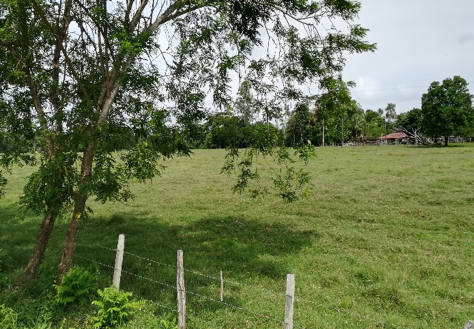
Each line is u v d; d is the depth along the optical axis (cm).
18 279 874
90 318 700
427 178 2370
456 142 7175
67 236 835
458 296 813
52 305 749
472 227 1350
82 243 1271
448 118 5775
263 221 1568
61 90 937
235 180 2797
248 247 1197
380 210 1667
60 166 744
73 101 916
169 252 1161
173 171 3556
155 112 791
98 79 965
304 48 1045
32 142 930
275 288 873
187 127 923
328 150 5631
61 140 793
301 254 1116
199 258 1098
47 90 941
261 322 695
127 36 753
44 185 757
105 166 751
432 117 5947
